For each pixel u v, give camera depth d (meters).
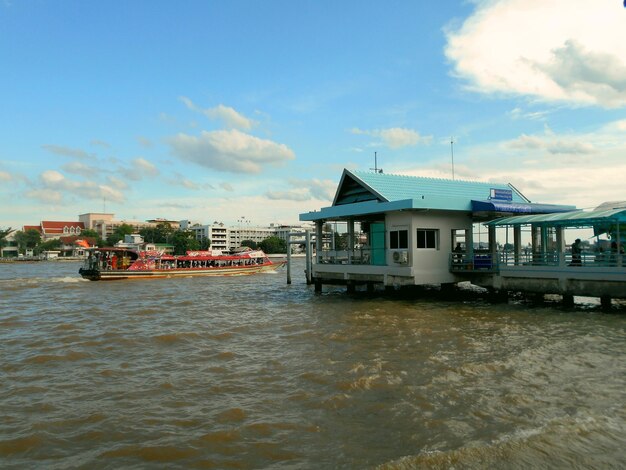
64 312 24.45
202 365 13.02
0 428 8.85
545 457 7.01
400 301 24.78
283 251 149.50
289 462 7.22
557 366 11.62
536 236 24.23
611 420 8.23
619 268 18.94
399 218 24.91
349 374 11.46
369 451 7.45
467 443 7.50
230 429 8.48
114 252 49.84
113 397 10.49
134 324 20.03
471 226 25.73
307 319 20.02
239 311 23.52
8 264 115.44
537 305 22.23
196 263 54.44
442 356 12.84
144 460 7.48
